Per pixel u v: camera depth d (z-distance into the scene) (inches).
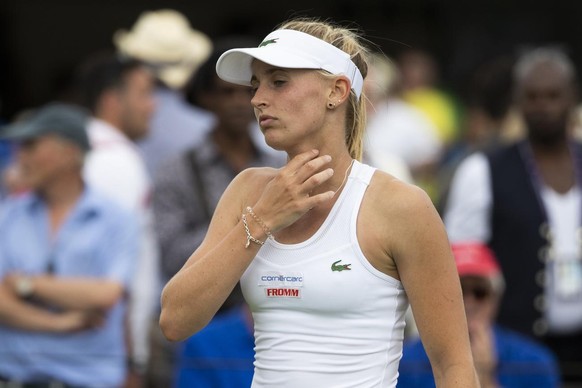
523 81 782.5
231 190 423.8
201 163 758.5
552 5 1309.1
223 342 658.2
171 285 403.2
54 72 1219.2
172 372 701.9
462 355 398.6
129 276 714.2
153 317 752.3
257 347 406.6
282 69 395.2
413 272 394.9
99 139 778.2
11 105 1212.5
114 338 711.1
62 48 1223.5
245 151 765.3
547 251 765.3
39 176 706.2
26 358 697.0
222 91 753.0
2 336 701.3
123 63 845.2
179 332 402.6
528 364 671.1
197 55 1019.9
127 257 714.8
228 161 759.7
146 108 848.9
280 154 775.1
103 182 765.3
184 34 1023.0
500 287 704.4
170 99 914.7
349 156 406.6
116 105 839.7
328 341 393.1
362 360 394.3
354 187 399.2
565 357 773.3
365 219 394.9
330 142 400.5
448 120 1246.3
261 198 394.9
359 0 1264.8
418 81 1256.8
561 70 778.8
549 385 670.5
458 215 777.6
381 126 1066.1
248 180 422.0
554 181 774.5
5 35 1213.1
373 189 398.6
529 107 774.5
